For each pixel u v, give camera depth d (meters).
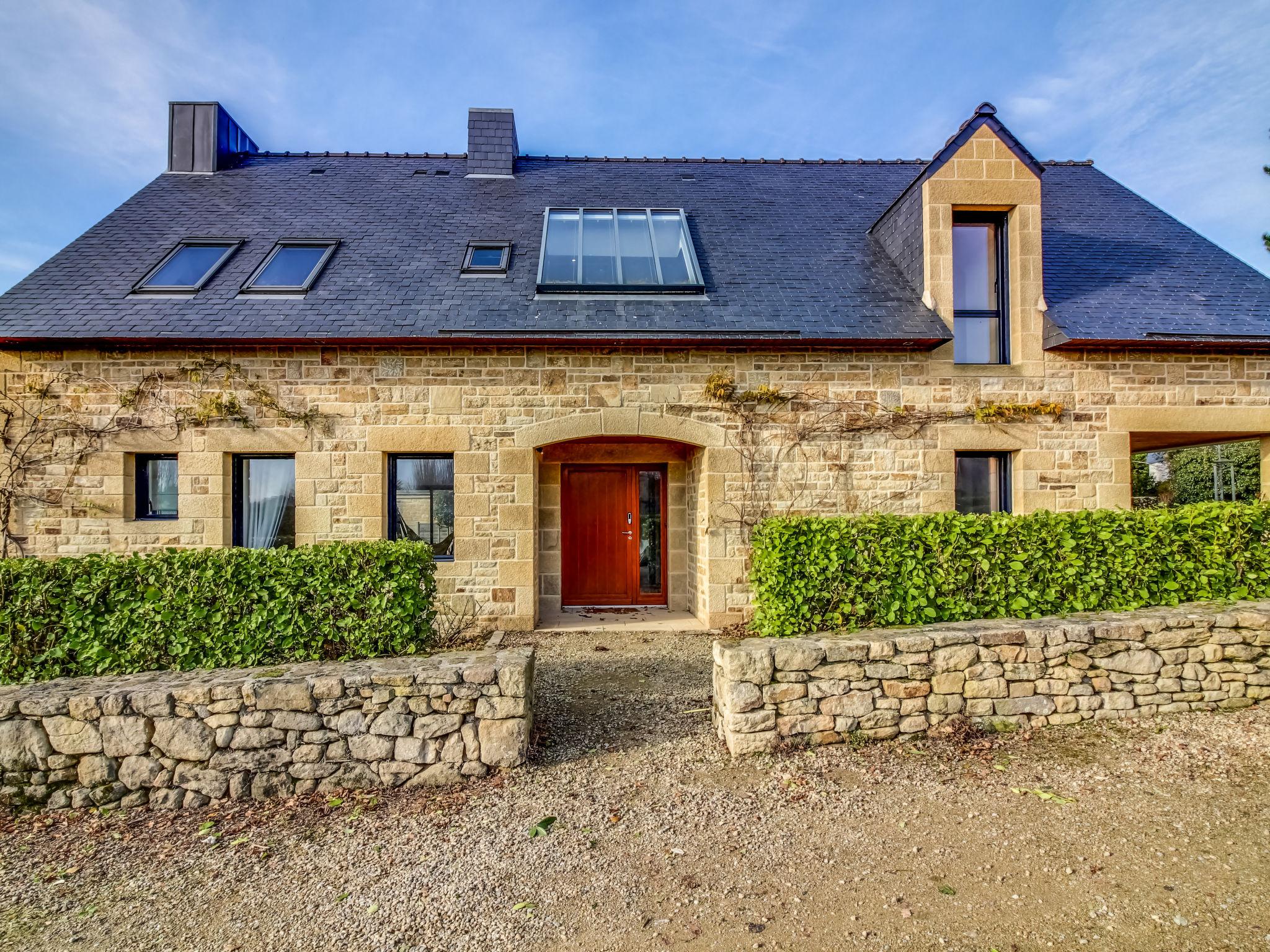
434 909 2.77
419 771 3.84
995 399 7.64
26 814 3.62
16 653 3.93
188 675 3.92
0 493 7.07
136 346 7.13
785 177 11.12
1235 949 2.38
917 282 7.96
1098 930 2.50
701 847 3.15
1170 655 4.40
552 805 3.58
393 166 10.87
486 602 7.50
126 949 2.59
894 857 3.01
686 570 9.03
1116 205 10.10
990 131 7.73
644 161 11.46
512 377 7.43
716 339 7.21
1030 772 3.73
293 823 3.49
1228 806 3.30
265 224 8.87
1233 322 7.64
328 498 7.32
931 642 4.19
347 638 4.18
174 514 7.49
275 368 7.29
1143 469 22.22
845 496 7.55
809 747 4.09
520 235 8.90
